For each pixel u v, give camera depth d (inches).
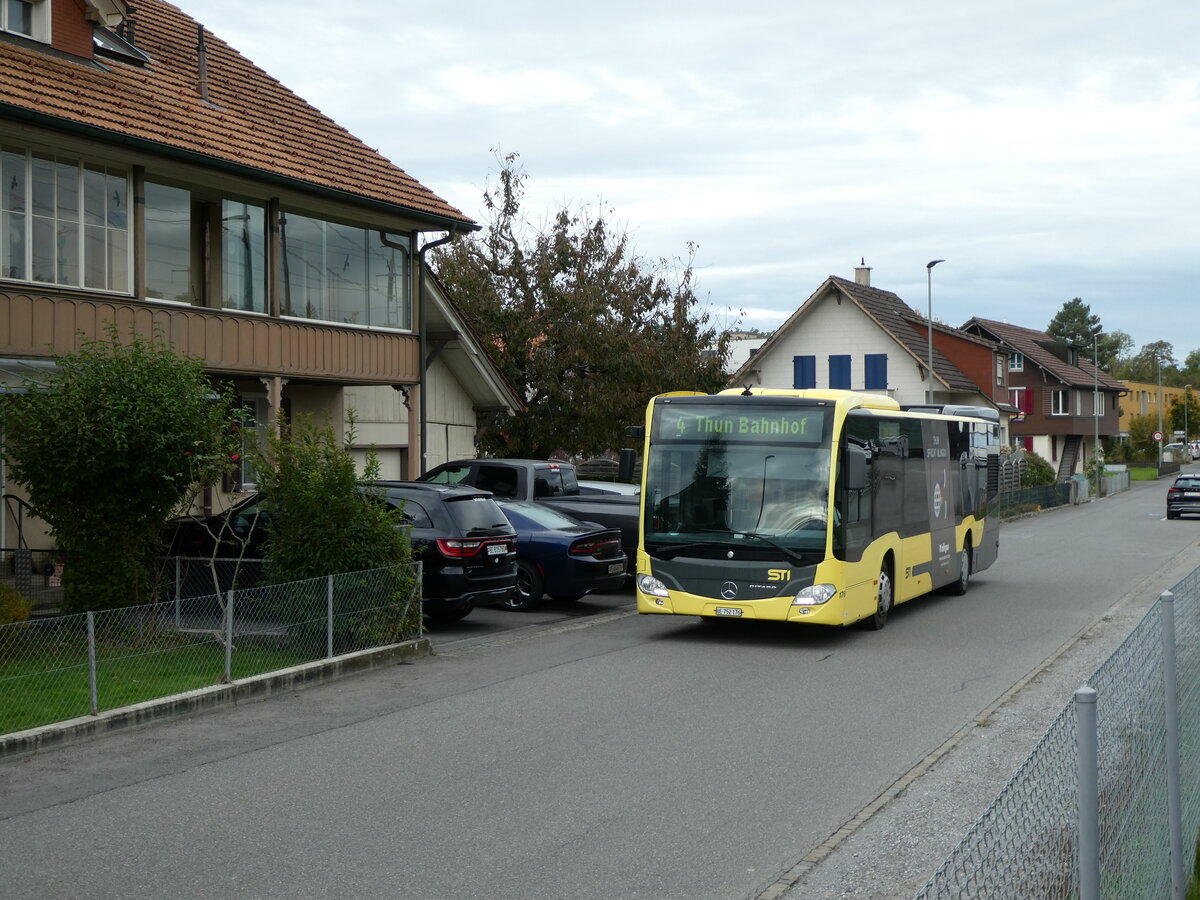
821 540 567.8
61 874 250.4
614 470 1551.4
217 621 446.9
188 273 771.4
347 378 885.8
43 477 496.7
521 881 247.8
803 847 272.8
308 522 516.7
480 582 609.0
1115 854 184.2
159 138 705.6
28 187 656.4
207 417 511.2
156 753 358.0
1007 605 762.8
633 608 736.3
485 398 1214.9
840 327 2230.6
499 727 395.9
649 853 267.1
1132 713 205.5
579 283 1266.0
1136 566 1039.6
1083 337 5629.9
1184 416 4753.9
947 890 129.2
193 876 249.4
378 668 510.9
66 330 669.3
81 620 392.2
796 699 447.5
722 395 600.1
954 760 355.6
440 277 1277.1
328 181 838.5
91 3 743.1
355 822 288.4
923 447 725.9
